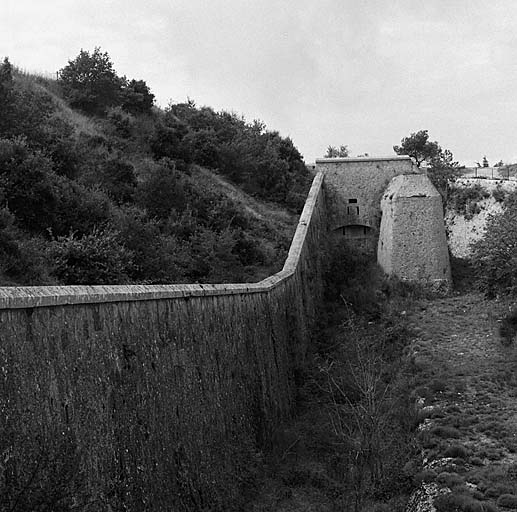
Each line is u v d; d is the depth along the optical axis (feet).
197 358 42.93
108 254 61.26
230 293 53.11
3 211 57.57
